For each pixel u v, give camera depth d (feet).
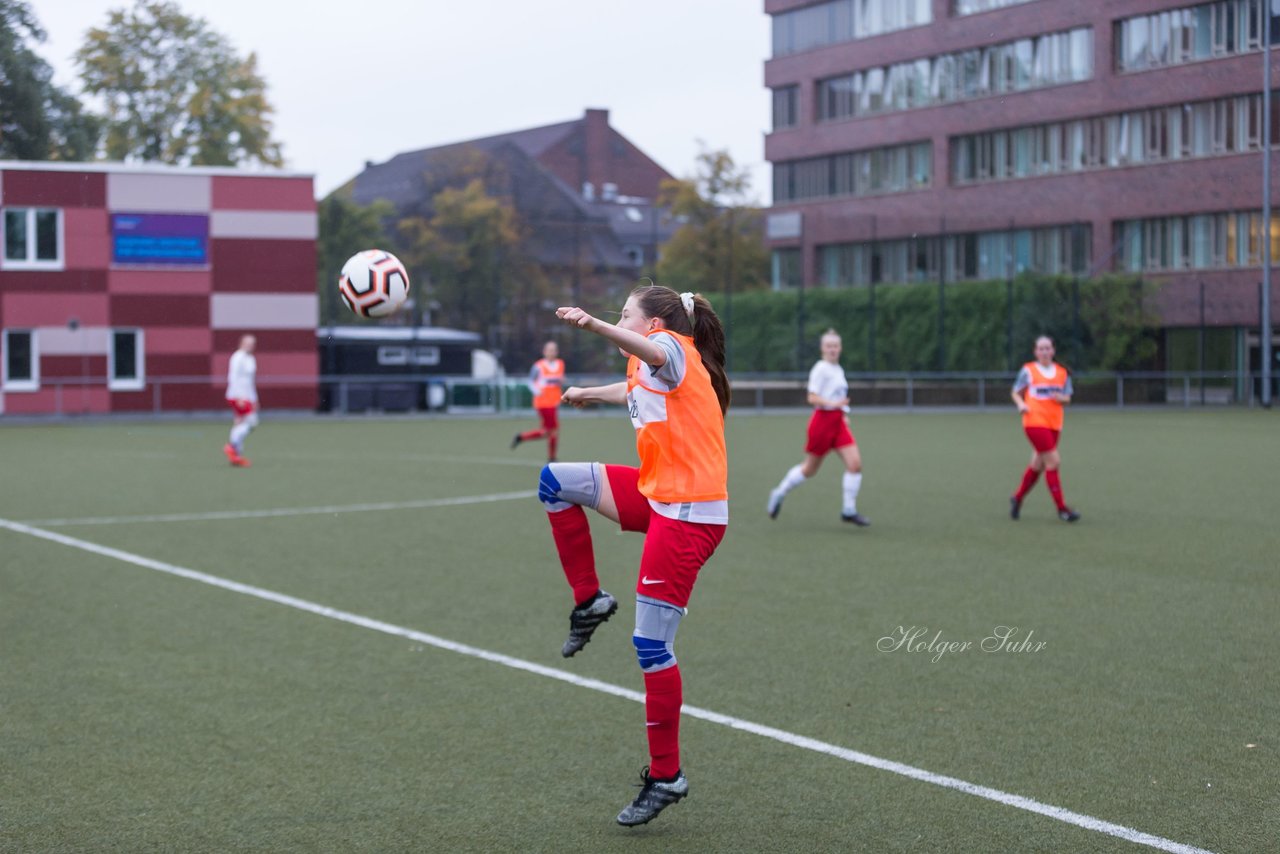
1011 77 241.55
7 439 124.26
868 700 28.58
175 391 163.84
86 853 20.03
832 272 280.31
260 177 166.09
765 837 20.53
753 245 289.53
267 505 67.67
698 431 21.91
